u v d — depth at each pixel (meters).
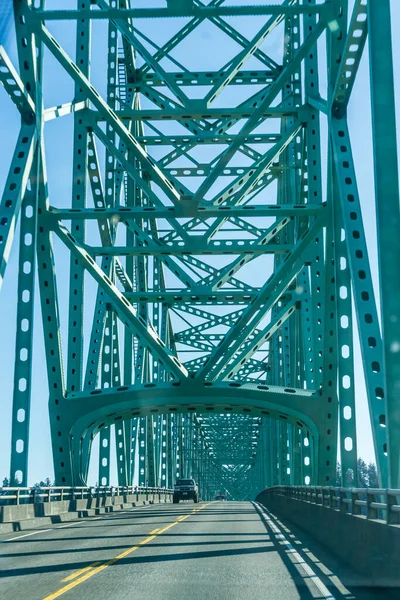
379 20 24.56
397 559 12.59
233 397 44.00
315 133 46.28
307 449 48.28
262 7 36.66
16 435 33.66
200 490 143.88
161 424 81.69
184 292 53.94
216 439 158.12
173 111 50.94
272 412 45.00
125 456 55.59
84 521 34.47
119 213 40.56
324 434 42.94
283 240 61.66
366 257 30.55
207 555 18.95
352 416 34.53
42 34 37.16
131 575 15.27
